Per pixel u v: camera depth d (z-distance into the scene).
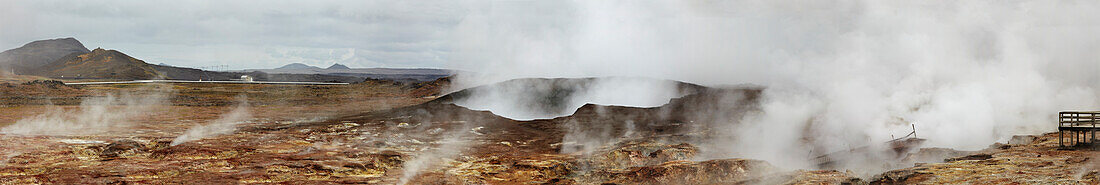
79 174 37.22
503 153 54.69
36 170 38.41
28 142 51.47
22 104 113.12
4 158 43.06
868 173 39.91
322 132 66.31
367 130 68.12
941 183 31.94
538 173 43.16
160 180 36.50
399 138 62.09
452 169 45.22
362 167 42.09
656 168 38.47
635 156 48.31
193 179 37.12
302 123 76.56
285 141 57.06
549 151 56.47
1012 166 35.62
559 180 41.66
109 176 36.84
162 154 45.88
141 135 62.44
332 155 47.50
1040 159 38.19
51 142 52.41
